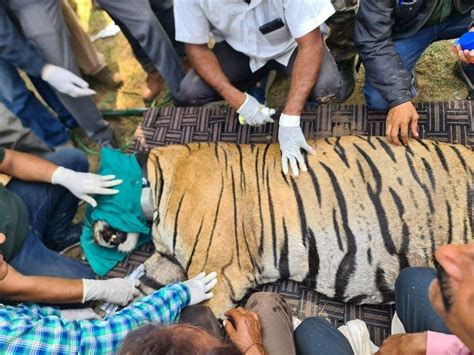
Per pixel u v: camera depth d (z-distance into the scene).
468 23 2.82
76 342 1.89
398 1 2.42
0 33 2.77
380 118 2.89
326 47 2.88
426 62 3.42
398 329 2.25
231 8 2.47
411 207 2.36
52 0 2.82
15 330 1.82
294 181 2.51
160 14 3.54
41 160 2.71
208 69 2.77
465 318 1.09
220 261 2.49
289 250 2.46
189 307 2.29
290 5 2.35
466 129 2.77
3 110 2.79
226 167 2.61
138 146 3.21
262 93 3.42
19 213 2.53
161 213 2.59
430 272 2.04
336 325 2.46
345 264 2.41
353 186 2.44
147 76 3.80
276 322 2.06
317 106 3.02
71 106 3.27
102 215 2.66
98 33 4.32
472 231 2.31
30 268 2.58
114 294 2.52
